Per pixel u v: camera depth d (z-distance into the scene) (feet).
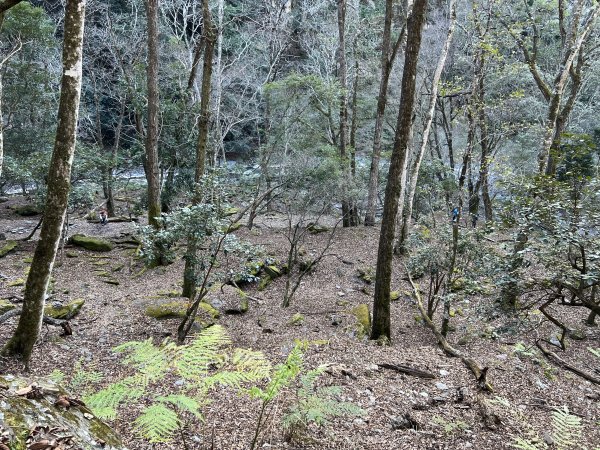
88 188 47.91
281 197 62.80
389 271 28.30
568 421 15.38
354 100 69.41
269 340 27.17
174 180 61.93
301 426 14.71
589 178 18.79
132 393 10.21
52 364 20.53
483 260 26.00
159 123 57.26
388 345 27.63
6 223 61.52
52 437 6.20
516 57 59.16
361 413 15.66
